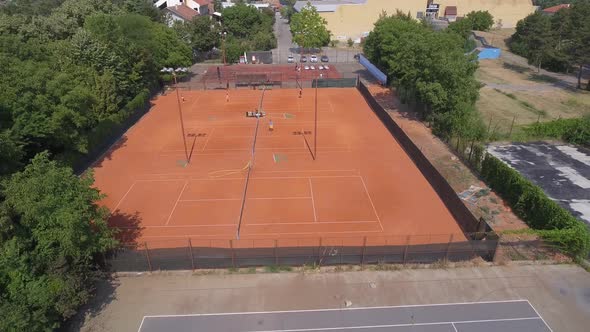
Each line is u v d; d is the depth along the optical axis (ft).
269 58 318.65
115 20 232.73
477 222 97.76
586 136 153.69
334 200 120.47
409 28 240.53
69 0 280.51
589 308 79.30
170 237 103.40
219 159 150.10
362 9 375.86
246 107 213.25
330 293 83.20
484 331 74.59
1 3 428.97
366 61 294.66
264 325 76.02
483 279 86.38
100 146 160.97
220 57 334.85
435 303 80.69
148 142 168.04
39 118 116.88
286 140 168.04
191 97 232.73
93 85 169.58
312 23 321.11
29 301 66.95
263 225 108.17
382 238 102.37
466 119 160.56
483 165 131.44
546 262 91.04
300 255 88.74
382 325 75.97
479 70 273.54
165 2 401.08
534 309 79.10
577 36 230.07
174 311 79.00
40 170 79.77
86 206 78.69
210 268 89.66
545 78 251.39
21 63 125.70
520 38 329.31
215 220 110.63
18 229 75.31
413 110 206.59
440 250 89.45
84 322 76.23
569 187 123.95
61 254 74.23
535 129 161.68
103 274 83.51
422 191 125.90
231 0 609.83
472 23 378.94
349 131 178.19
